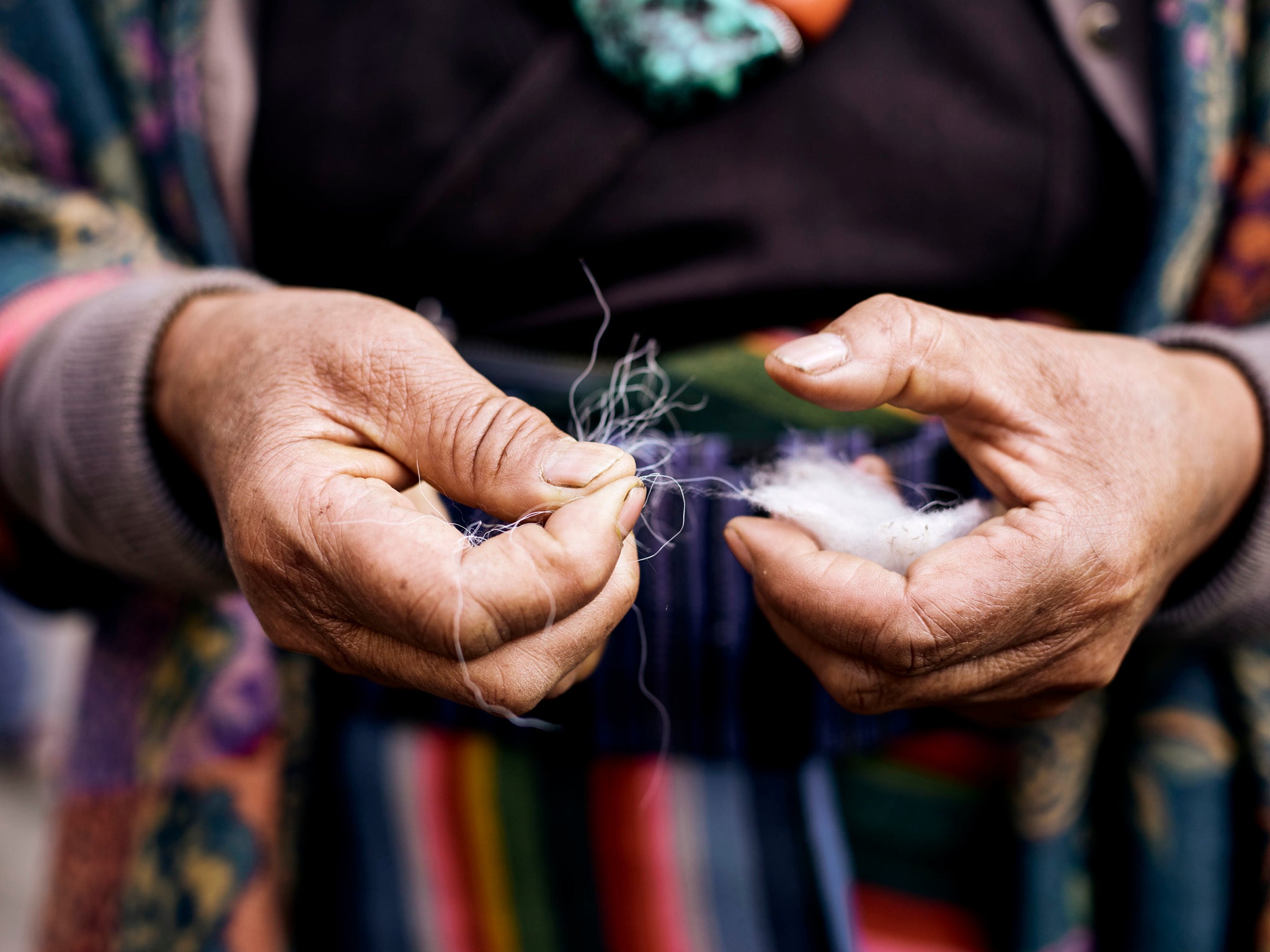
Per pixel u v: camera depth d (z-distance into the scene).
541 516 0.30
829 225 0.54
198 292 0.46
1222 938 0.62
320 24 0.56
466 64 0.53
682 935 0.59
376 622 0.29
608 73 0.52
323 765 0.62
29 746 1.48
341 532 0.28
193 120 0.58
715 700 0.53
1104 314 0.62
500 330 0.58
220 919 0.58
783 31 0.50
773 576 0.35
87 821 0.67
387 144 0.55
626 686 0.53
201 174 0.59
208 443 0.36
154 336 0.43
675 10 0.50
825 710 0.54
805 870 0.57
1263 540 0.45
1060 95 0.53
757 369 0.54
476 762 0.58
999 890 0.62
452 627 0.27
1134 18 0.53
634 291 0.55
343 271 0.60
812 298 0.55
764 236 0.54
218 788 0.59
